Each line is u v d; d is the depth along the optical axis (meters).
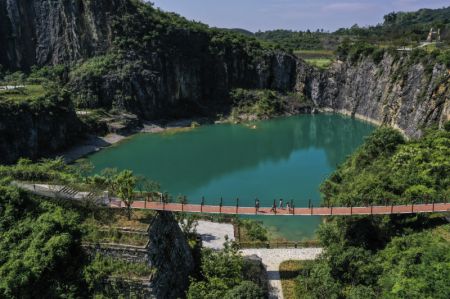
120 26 158.62
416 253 37.25
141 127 139.88
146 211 42.41
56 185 44.41
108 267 37.00
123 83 146.25
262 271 46.50
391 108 135.88
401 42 164.75
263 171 96.69
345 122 155.38
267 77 181.50
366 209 47.53
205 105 167.38
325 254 43.69
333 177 71.31
